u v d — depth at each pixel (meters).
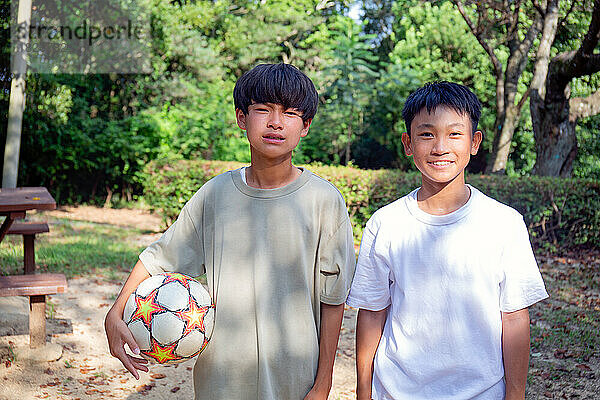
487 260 1.94
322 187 2.11
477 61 17.52
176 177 10.93
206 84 16.62
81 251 8.80
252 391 2.05
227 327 2.05
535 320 6.09
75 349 4.88
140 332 1.99
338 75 16.80
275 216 2.06
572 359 4.99
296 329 2.05
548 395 4.26
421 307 1.97
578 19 14.20
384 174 10.05
